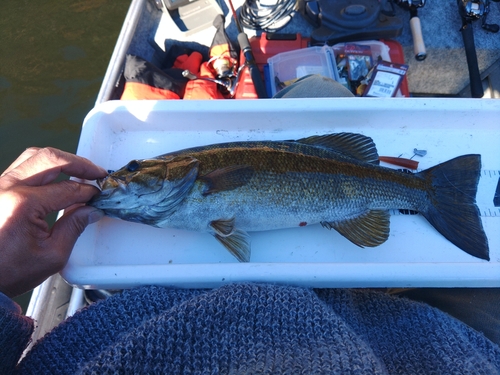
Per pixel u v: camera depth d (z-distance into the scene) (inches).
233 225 15.3
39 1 41.4
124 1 41.6
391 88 21.8
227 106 16.6
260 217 15.5
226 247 14.9
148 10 26.9
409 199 16.1
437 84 27.9
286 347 10.9
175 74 25.3
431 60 26.2
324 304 12.6
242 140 17.3
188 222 15.5
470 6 24.1
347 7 23.8
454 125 17.0
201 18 27.3
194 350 10.9
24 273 12.1
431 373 11.9
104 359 10.4
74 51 39.0
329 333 11.3
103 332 13.0
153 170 15.0
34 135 35.8
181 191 15.2
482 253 15.1
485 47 25.5
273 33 25.7
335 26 24.2
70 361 12.4
